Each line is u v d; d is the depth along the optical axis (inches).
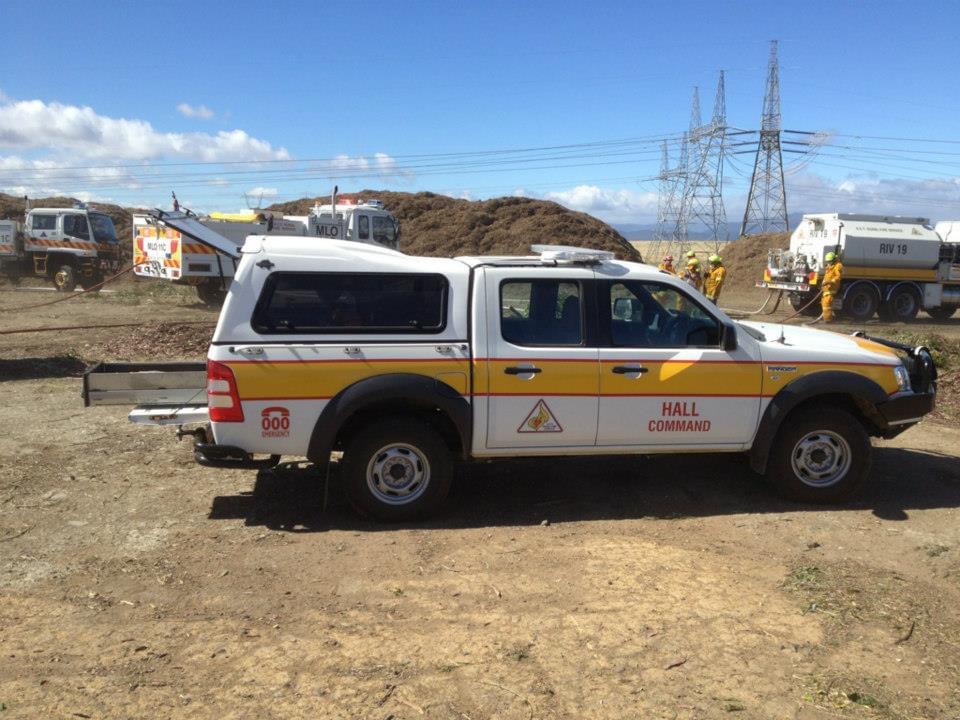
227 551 196.2
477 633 153.5
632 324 224.8
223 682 135.4
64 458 270.1
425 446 213.6
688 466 272.1
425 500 215.5
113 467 261.4
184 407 222.1
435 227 1723.7
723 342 223.8
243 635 152.6
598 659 143.6
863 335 270.2
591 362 217.5
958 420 354.6
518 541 203.8
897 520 221.8
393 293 212.4
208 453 206.1
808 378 226.2
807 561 189.9
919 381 239.8
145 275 887.1
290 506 229.0
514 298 217.9
